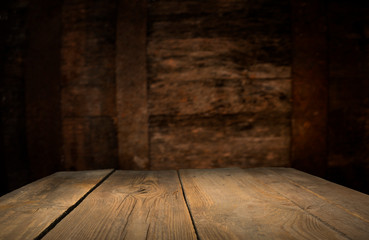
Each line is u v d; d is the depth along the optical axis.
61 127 2.30
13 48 2.38
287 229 0.73
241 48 2.25
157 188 1.19
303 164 2.25
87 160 2.29
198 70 2.25
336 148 2.26
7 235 0.68
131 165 2.28
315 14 2.25
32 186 1.19
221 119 2.26
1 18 2.41
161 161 2.27
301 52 2.24
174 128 2.26
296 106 2.25
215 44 2.25
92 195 1.08
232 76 2.25
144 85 2.26
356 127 2.26
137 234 0.71
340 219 0.80
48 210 0.87
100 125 2.29
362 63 2.27
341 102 2.26
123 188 1.19
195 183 1.26
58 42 2.32
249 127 2.26
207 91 2.25
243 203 0.96
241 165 2.26
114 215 0.85
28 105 2.33
